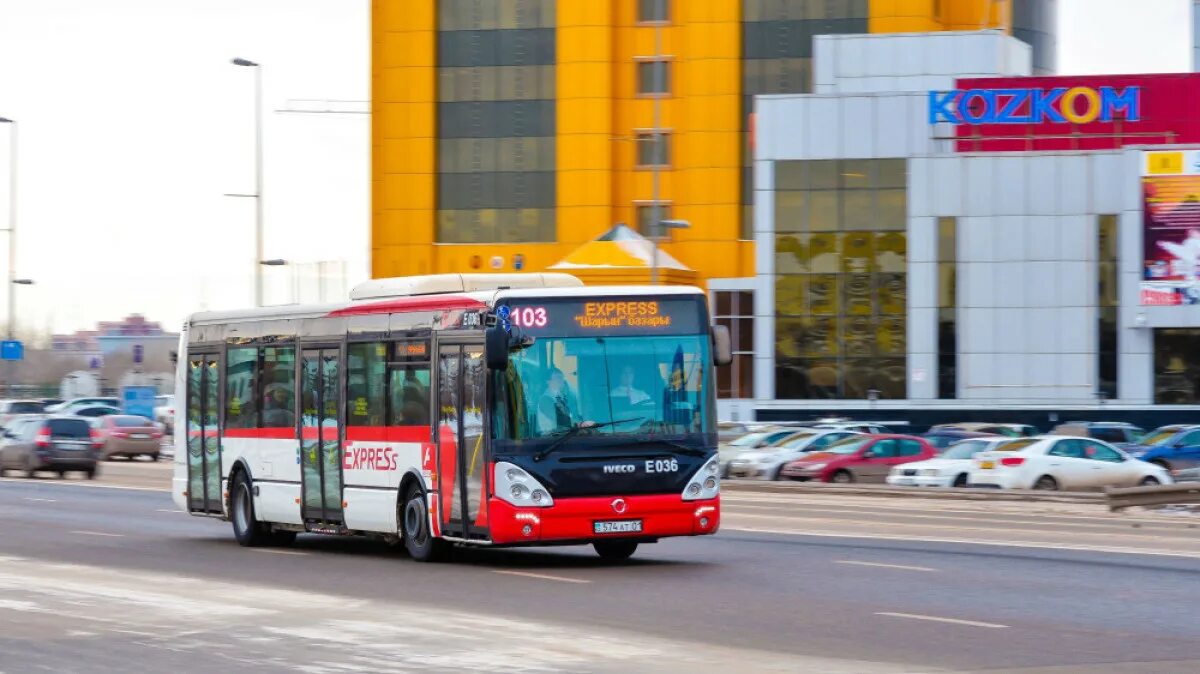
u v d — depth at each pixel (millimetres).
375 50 102312
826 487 49469
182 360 32656
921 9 92750
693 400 24141
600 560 25812
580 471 23500
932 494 46125
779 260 83188
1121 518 36500
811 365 82875
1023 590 20703
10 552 28391
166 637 16906
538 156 97750
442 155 98875
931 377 81312
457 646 15898
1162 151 79062
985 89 80875
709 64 95312
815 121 82625
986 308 80875
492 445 23438
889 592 20547
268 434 29391
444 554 25688
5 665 15156
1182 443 55469
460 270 98125
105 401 93500
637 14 97125
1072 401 80062
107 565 25766
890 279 82000
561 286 25781
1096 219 79875
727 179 95062
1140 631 16750
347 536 31156
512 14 97938
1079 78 80688
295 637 16750
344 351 27312
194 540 31312
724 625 17344
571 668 14430
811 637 16359
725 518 36781
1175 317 78875
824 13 94125
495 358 23000
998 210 80750
